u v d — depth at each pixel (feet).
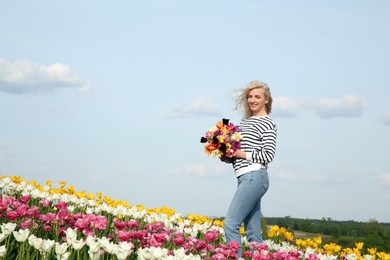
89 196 31.58
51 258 15.43
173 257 14.92
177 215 30.63
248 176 21.63
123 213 28.37
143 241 18.84
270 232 29.55
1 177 31.65
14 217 19.25
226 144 21.27
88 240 14.98
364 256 30.45
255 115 23.75
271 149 22.07
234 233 21.47
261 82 23.70
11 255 15.69
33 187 30.96
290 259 18.26
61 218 19.80
